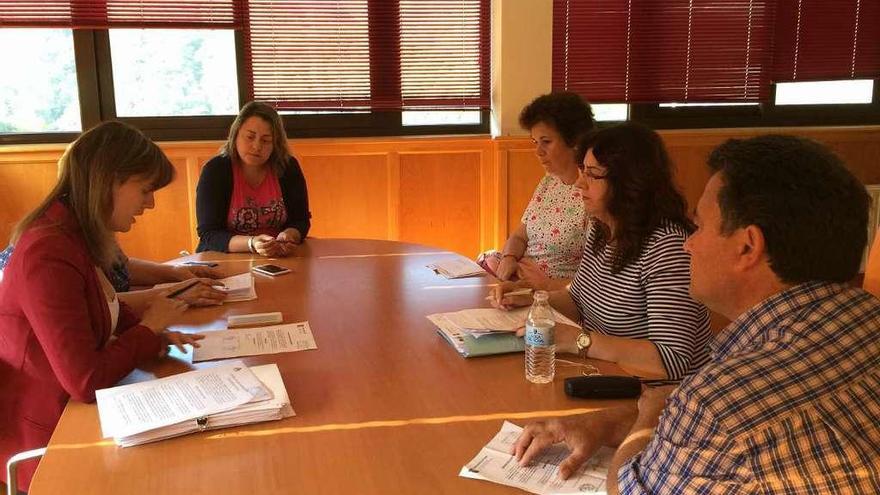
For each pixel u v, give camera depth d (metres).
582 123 2.47
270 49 4.04
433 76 4.22
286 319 1.92
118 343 1.52
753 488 0.88
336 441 1.25
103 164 1.54
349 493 1.10
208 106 4.07
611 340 1.65
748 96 4.52
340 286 2.25
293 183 3.09
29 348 1.51
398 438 1.26
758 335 0.97
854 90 4.62
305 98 4.12
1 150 3.72
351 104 4.16
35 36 3.81
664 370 1.59
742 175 0.98
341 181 4.13
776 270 0.97
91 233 1.58
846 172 0.96
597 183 1.75
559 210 2.69
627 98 4.40
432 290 2.20
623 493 1.02
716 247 1.01
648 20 4.34
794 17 4.49
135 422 1.26
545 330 1.52
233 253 2.74
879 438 0.88
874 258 1.61
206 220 2.90
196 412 1.29
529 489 1.11
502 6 4.04
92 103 3.93
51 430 1.52
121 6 3.81
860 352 0.91
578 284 2.03
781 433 0.88
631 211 1.72
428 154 4.18
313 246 2.85
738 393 0.89
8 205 3.80
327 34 4.08
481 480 1.13
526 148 4.17
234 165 2.97
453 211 4.27
